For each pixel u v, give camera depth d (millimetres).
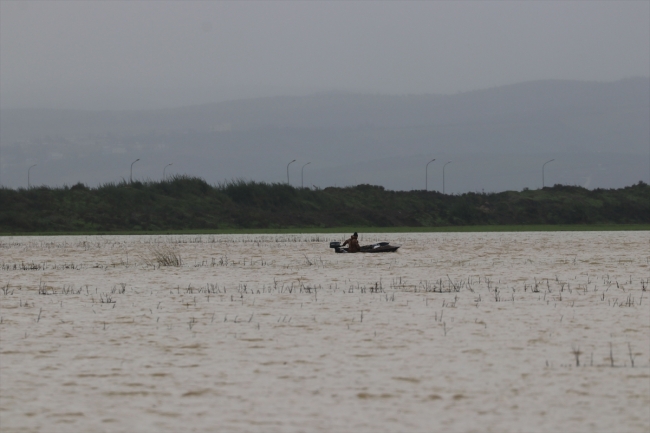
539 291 96500
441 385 48062
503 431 39438
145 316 75562
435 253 180500
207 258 165000
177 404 44406
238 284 107125
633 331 65625
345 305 83250
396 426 40312
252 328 68312
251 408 43531
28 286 105500
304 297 90938
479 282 109250
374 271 129375
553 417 41594
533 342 61000
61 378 50250
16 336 64750
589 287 101125
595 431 39344
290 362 54406
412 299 88375
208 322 71750
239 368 52719
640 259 156750
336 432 39438
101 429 40094
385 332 65875
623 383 48281
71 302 86750
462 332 65625
